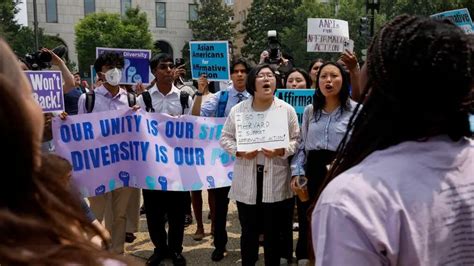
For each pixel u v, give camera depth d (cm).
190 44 530
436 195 106
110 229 447
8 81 75
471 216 109
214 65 519
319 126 373
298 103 495
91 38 4638
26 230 74
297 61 4275
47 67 517
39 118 81
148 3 5644
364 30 1514
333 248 103
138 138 443
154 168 442
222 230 461
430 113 112
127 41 4747
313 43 631
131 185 439
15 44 4194
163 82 485
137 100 488
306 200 367
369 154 118
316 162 372
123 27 4747
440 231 105
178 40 5794
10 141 75
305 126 388
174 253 443
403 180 106
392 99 112
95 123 430
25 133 76
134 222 515
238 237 535
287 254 434
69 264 76
